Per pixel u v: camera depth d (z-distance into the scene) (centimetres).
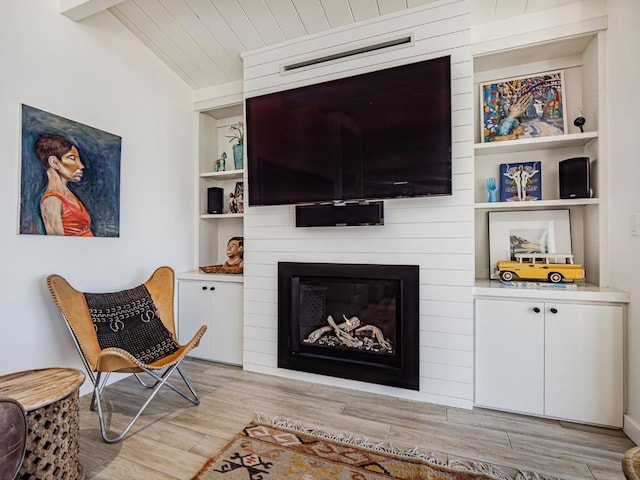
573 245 246
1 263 190
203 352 311
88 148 239
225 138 372
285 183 259
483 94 265
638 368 181
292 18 252
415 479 155
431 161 218
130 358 184
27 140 202
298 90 255
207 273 320
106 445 181
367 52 246
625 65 194
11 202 195
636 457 91
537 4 221
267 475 157
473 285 221
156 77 299
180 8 248
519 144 236
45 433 137
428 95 218
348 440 185
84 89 237
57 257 220
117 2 213
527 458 171
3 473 96
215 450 176
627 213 192
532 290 209
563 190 229
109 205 254
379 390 243
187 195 337
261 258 282
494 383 218
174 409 221
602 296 195
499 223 263
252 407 224
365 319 262
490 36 236
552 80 249
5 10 192
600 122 216
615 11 203
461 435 191
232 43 280
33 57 206
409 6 233
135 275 278
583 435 191
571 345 201
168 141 313
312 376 265
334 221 242
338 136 242
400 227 238
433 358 229
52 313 216
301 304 276
